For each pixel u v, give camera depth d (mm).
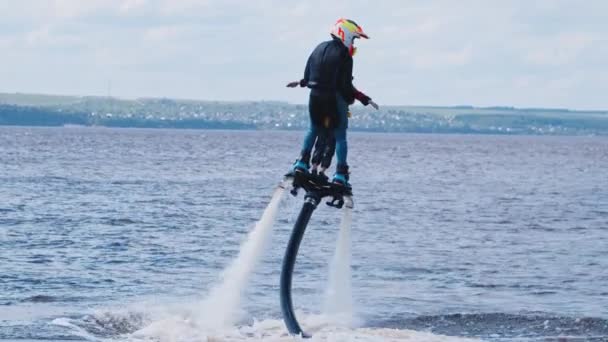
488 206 118062
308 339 33812
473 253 68875
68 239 71750
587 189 161125
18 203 103438
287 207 108562
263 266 58375
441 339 35281
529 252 70250
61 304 44250
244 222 89312
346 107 30844
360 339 34312
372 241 75312
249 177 174500
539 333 38344
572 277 57062
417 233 82562
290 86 31172
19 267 56719
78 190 127438
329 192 31578
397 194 137125
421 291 50594
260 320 39000
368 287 51500
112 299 45812
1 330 35812
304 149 31281
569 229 89688
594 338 37000
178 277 53906
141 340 34188
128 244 69562
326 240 74688
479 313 41781
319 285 51438
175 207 104438
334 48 30234
